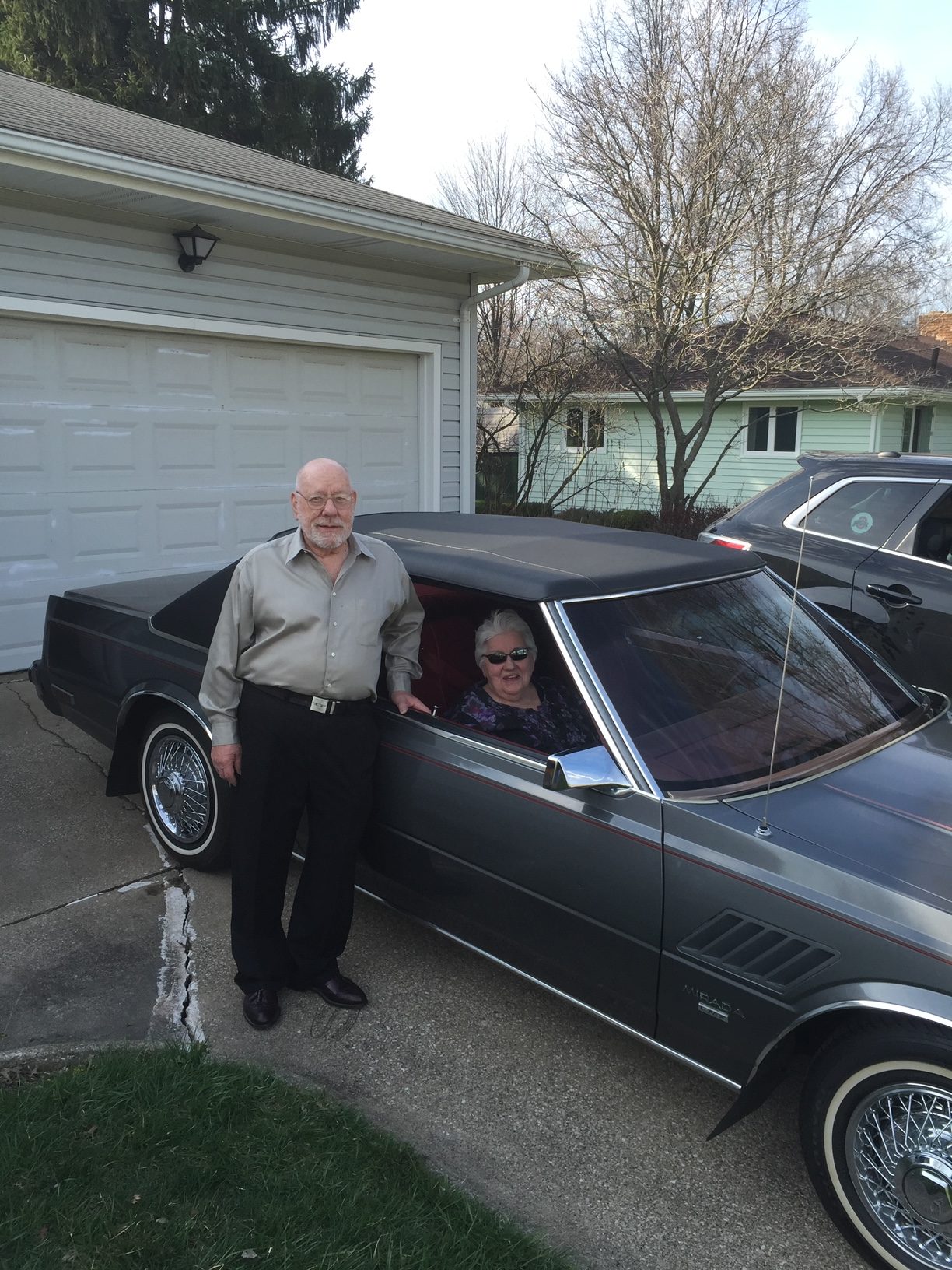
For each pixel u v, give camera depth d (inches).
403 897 125.4
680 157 580.1
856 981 84.0
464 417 368.8
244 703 113.7
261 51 971.9
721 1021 93.0
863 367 658.2
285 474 317.4
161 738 156.3
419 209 343.0
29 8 889.5
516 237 327.6
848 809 99.3
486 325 821.9
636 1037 102.6
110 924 139.9
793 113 569.6
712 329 609.6
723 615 122.3
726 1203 94.7
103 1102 99.6
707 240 579.8
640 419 825.5
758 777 103.7
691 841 95.5
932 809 100.3
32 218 243.0
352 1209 87.4
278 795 114.0
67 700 174.1
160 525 287.6
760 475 799.7
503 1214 91.4
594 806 102.1
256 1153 94.0
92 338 264.5
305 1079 109.0
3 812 175.5
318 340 314.5
